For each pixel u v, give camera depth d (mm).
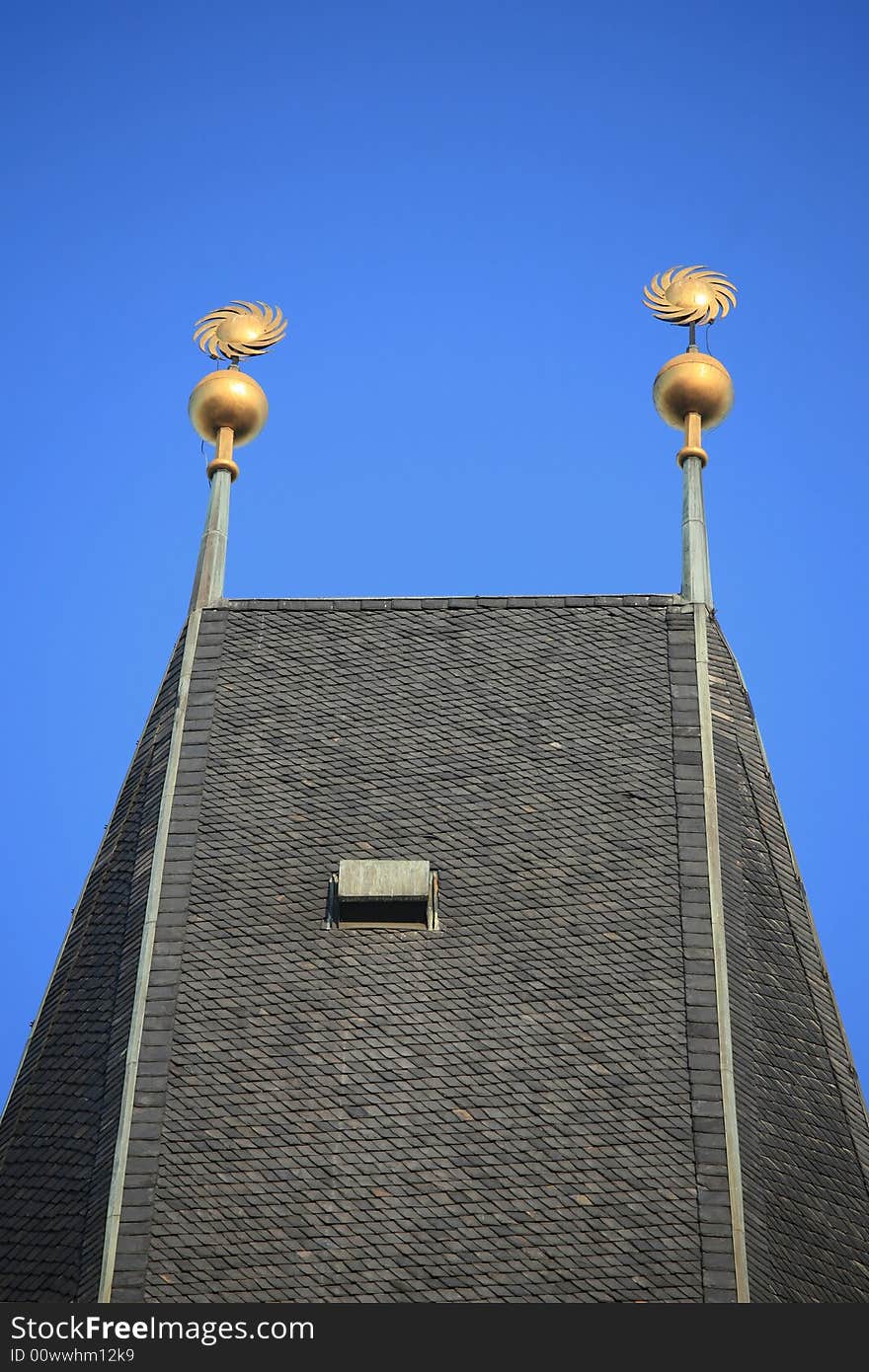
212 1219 51875
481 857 57125
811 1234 52906
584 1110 53281
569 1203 52031
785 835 59469
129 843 59094
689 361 65312
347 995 55031
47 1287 51719
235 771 58906
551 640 60969
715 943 55625
